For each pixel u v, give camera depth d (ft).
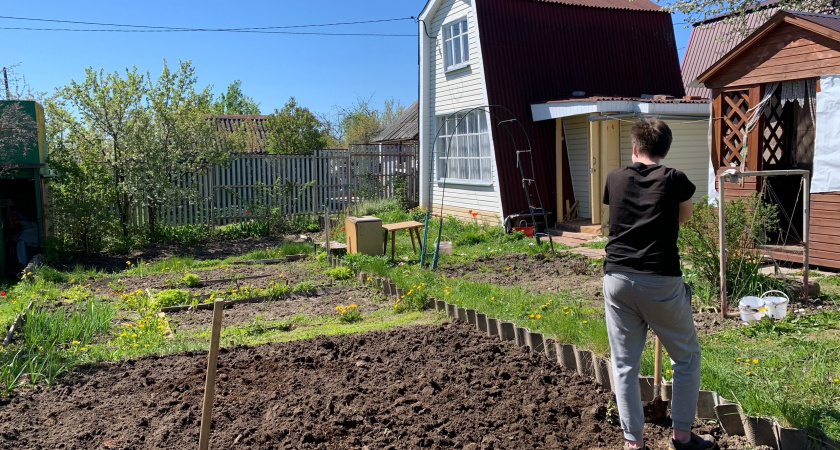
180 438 12.80
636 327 11.84
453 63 53.16
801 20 27.53
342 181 59.93
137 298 26.68
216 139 52.16
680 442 11.70
